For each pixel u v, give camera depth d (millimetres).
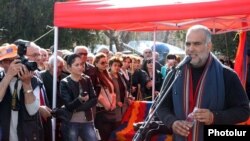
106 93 7145
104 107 7109
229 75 3561
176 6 5586
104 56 7105
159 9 5676
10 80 4383
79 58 5992
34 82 4664
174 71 3633
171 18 5602
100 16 6023
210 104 3477
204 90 3492
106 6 6051
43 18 21531
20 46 4430
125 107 7707
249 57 7656
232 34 18516
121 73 7902
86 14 6105
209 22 6914
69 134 5832
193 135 3496
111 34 26281
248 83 7441
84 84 5996
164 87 3670
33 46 5941
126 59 8828
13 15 21266
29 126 4578
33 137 4602
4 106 4547
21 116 4555
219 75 3516
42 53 6914
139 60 9570
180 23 6938
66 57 6641
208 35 3504
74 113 5871
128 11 5855
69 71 6098
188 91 3539
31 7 21406
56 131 6133
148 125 3822
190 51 3482
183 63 3521
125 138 7293
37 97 4621
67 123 5867
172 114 3617
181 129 3420
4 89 4371
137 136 3762
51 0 21594
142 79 9508
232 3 5234
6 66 4629
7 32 21484
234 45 18531
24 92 4480
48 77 6359
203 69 3551
